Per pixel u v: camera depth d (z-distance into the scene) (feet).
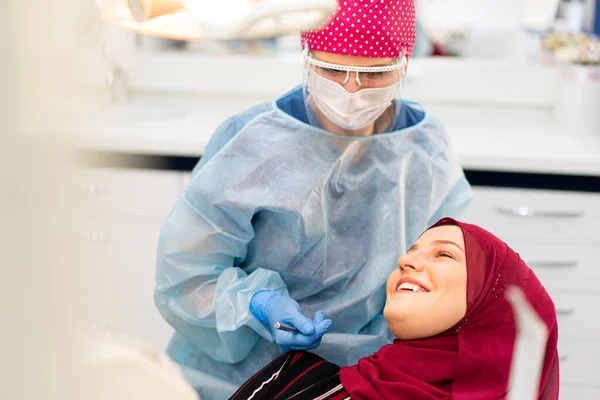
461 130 7.20
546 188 6.27
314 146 3.96
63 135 0.91
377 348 4.01
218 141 4.12
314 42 3.67
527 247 6.43
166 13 2.03
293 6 1.81
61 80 0.90
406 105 4.42
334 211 3.98
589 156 6.21
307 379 3.54
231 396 3.66
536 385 3.26
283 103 4.18
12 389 0.99
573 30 7.75
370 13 3.50
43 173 0.90
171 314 4.10
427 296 3.48
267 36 1.89
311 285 4.05
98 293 1.05
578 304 6.52
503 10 7.64
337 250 4.00
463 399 3.24
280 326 3.54
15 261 0.92
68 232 0.94
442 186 4.18
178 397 1.41
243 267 4.20
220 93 8.13
